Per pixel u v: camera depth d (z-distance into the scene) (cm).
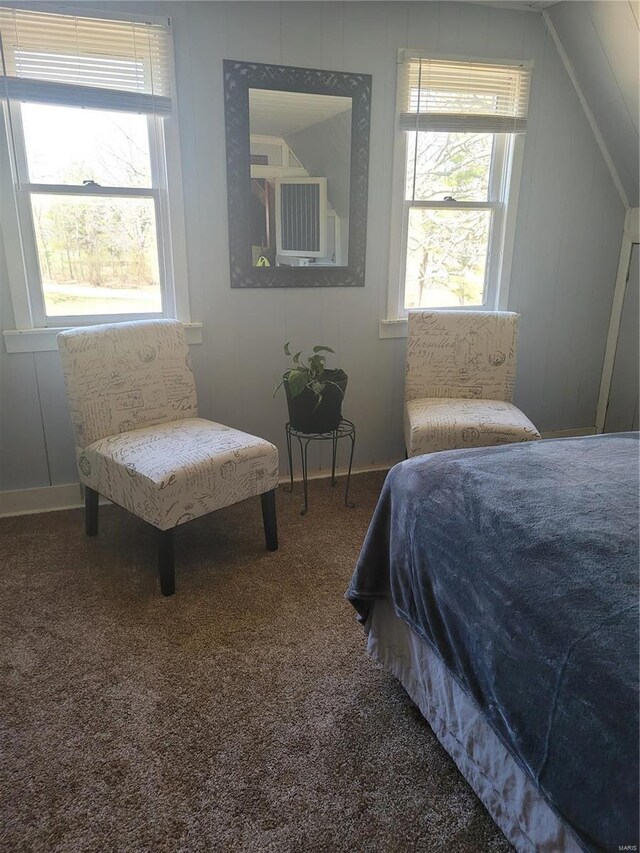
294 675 172
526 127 293
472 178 298
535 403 347
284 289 283
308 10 251
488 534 127
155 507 198
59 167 241
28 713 157
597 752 91
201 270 268
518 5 274
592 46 272
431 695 147
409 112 275
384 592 163
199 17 240
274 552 238
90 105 233
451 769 143
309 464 314
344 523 263
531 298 325
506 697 111
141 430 239
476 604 121
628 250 330
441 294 313
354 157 273
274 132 260
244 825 128
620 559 112
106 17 228
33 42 224
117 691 165
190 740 149
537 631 105
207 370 282
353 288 293
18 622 193
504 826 121
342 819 130
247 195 264
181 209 257
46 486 270
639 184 309
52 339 253
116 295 264
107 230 255
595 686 93
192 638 187
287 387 262
